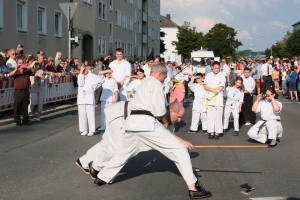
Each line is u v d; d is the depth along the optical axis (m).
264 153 8.59
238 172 6.95
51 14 25.27
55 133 10.94
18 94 12.06
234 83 11.23
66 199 5.47
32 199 5.47
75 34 16.59
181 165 5.47
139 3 57.38
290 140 10.23
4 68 13.31
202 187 5.80
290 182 6.33
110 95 11.45
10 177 6.55
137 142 5.71
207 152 8.69
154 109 5.50
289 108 18.80
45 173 6.80
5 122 12.38
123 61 11.59
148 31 64.56
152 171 6.95
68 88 18.52
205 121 11.46
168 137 5.48
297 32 58.91
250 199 5.48
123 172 6.89
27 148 8.88
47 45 24.73
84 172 6.86
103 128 11.59
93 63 21.31
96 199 5.47
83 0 31.41
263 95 9.59
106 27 38.91
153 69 5.74
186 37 69.81
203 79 11.50
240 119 13.62
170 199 5.48
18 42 21.03
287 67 28.75
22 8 21.72
